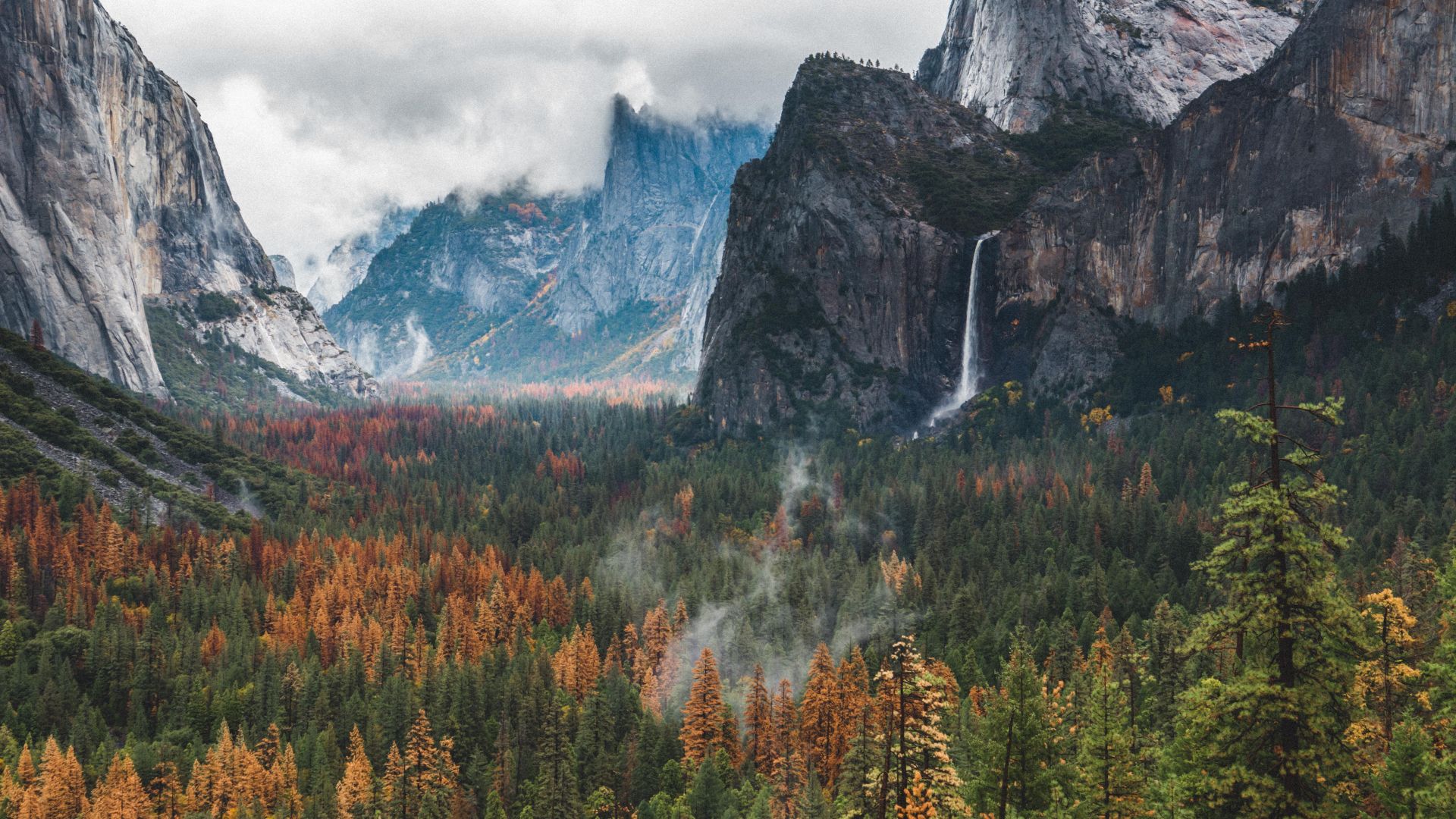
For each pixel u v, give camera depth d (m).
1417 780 65.25
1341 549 53.22
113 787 148.75
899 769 72.62
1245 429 53.47
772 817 126.69
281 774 157.38
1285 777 53.22
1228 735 54.56
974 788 80.31
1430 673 75.00
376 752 165.75
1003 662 163.62
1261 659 57.19
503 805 153.38
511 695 173.25
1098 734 72.31
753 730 156.88
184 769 161.38
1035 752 77.88
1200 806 56.19
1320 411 52.75
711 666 157.00
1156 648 136.88
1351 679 53.06
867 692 150.25
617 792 153.75
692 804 137.75
